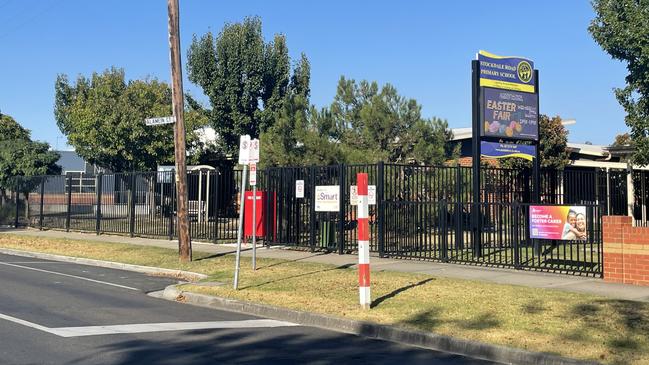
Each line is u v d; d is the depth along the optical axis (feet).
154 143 108.27
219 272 47.39
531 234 45.68
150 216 77.56
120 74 115.96
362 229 32.50
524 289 37.29
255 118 117.08
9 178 104.37
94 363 22.08
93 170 147.74
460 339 25.94
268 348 25.73
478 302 33.35
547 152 96.48
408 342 27.50
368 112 76.18
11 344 24.62
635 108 53.36
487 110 55.47
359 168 62.23
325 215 60.08
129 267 54.24
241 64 115.85
